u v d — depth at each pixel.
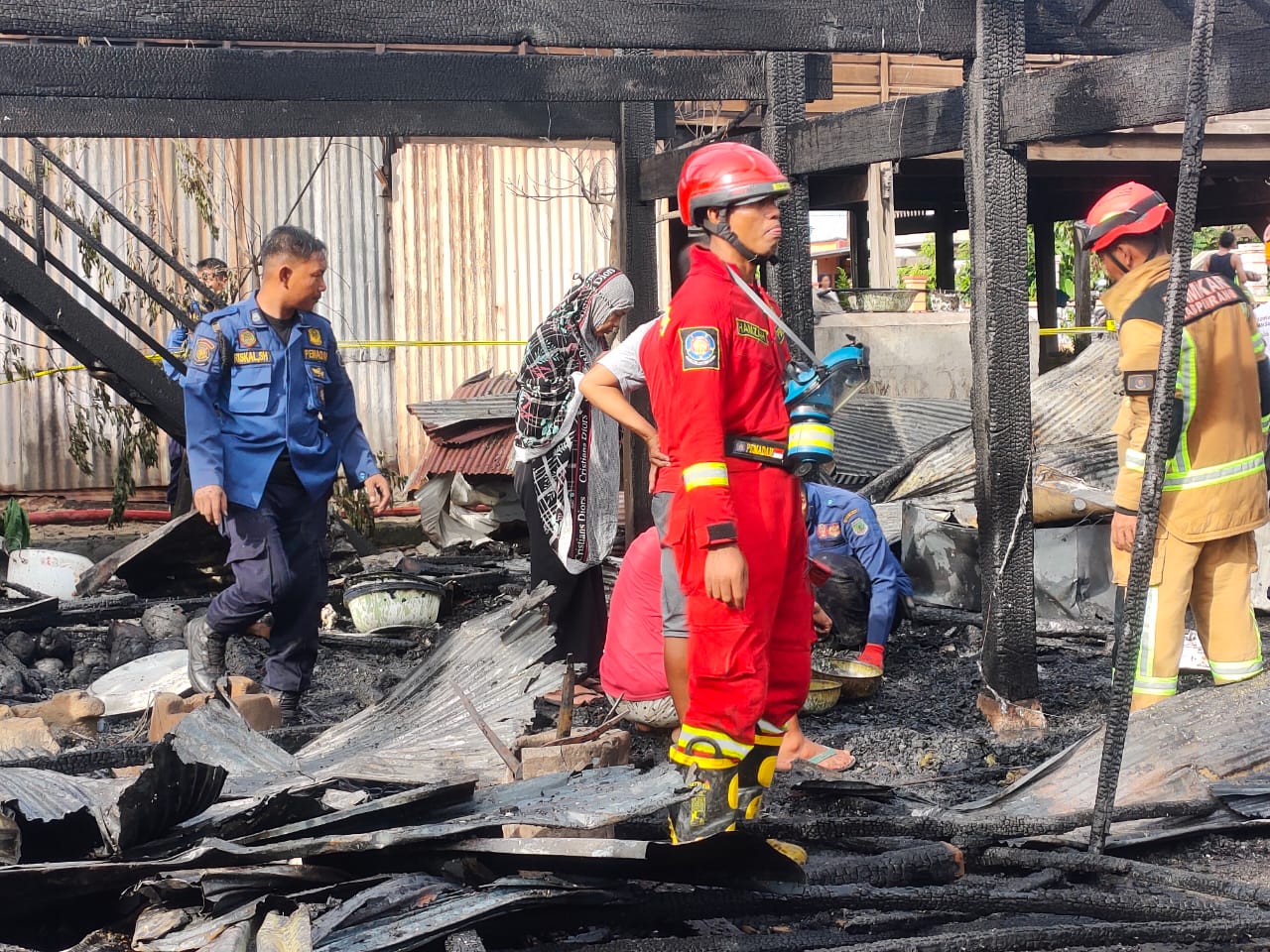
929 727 5.54
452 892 3.17
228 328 5.40
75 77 5.67
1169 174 14.80
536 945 3.13
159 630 7.38
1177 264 3.82
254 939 2.89
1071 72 5.13
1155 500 3.84
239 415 5.40
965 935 3.12
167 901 3.13
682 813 3.41
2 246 8.22
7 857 3.18
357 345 11.63
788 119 6.85
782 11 5.52
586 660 6.07
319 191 12.21
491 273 12.49
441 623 7.90
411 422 12.43
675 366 3.35
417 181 12.30
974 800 4.41
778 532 3.39
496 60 6.41
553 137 8.20
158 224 11.84
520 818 3.28
